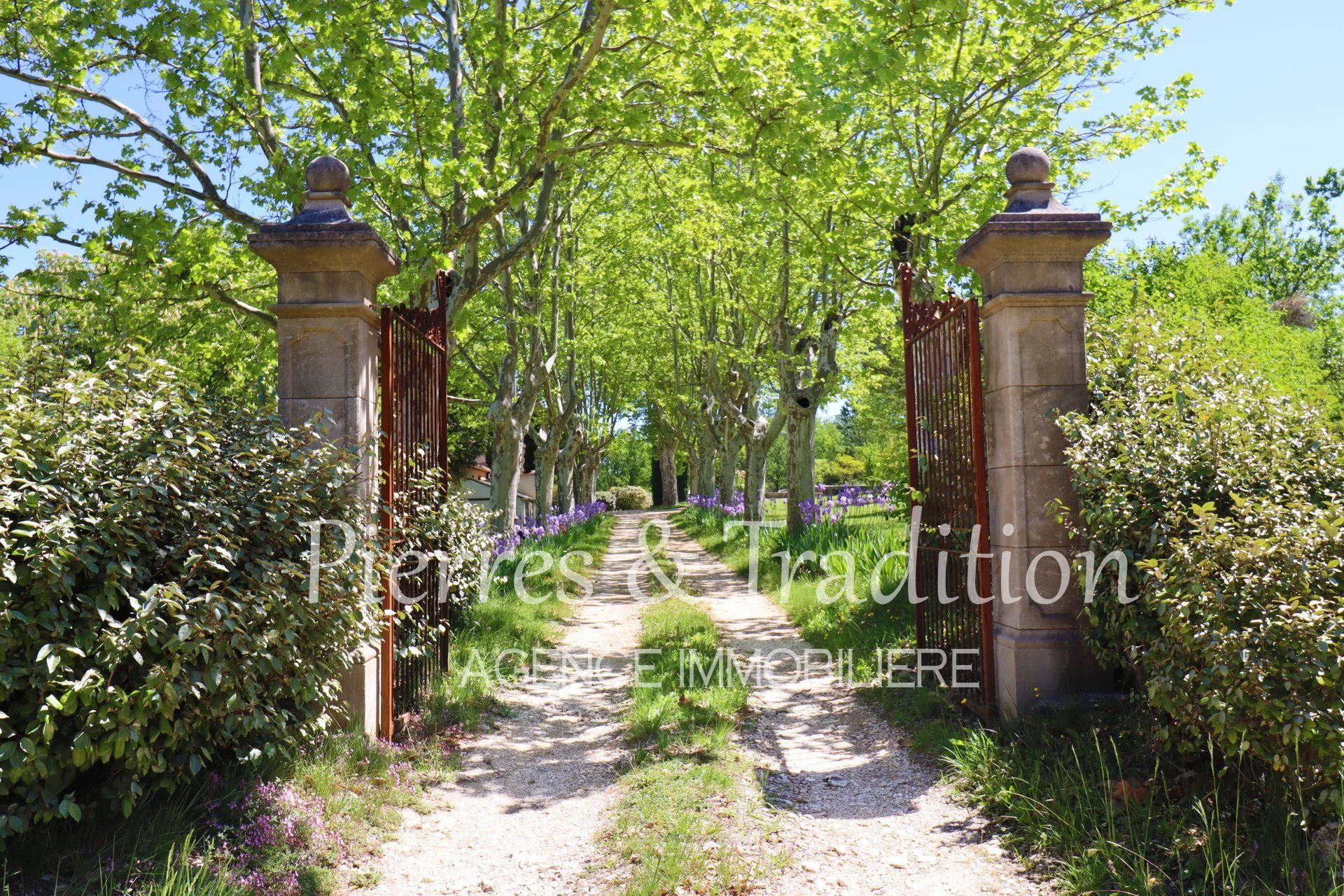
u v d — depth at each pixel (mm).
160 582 4250
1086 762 4793
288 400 5703
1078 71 11070
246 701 4281
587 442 34188
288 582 4594
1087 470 5203
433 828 4699
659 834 4363
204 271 9047
